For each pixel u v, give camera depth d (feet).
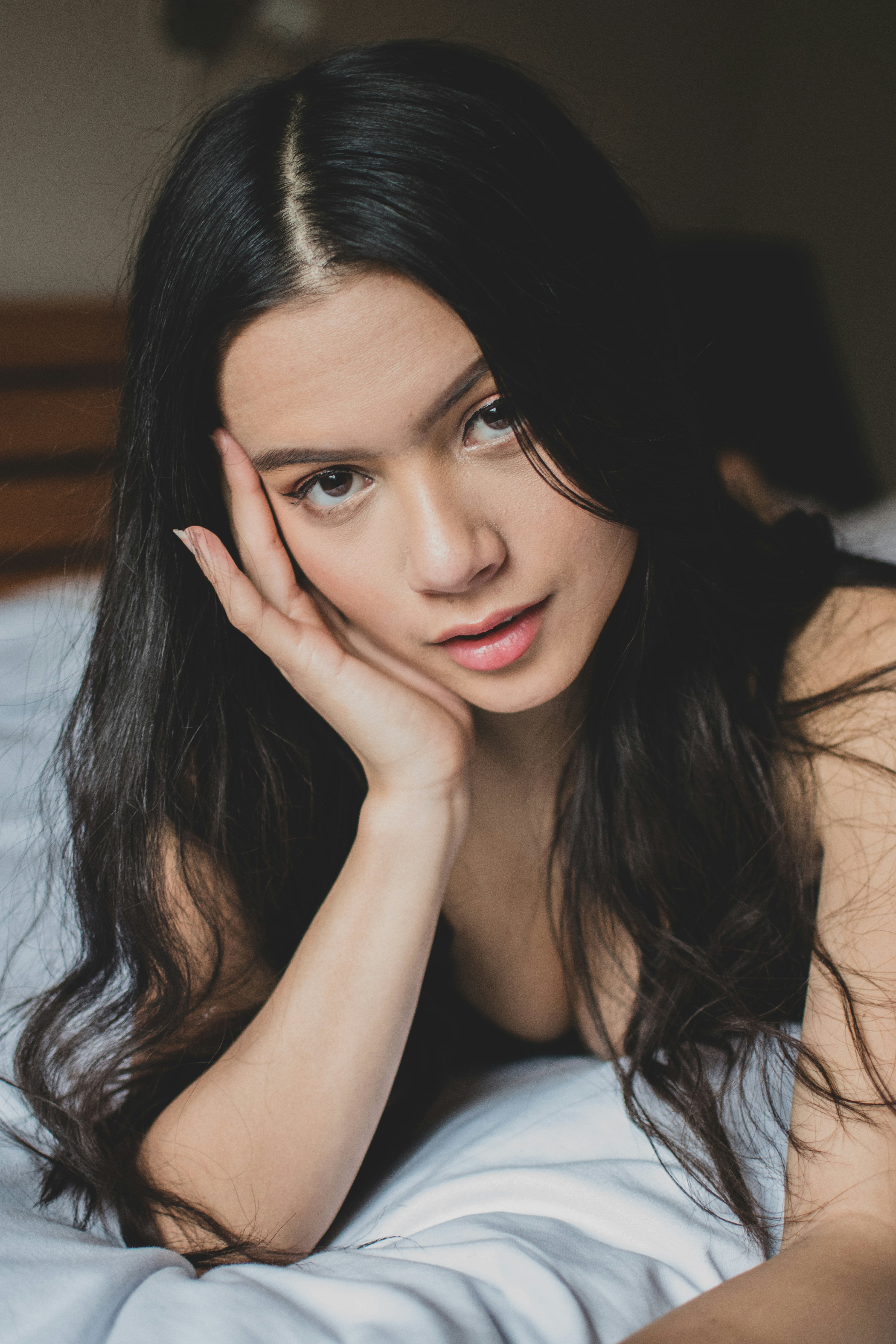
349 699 2.45
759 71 10.75
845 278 10.71
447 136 1.98
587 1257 1.94
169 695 2.64
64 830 2.99
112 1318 1.73
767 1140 2.28
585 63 9.64
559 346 2.07
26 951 3.30
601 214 2.21
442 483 2.03
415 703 2.45
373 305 1.90
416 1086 2.70
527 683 2.27
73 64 7.34
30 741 4.48
